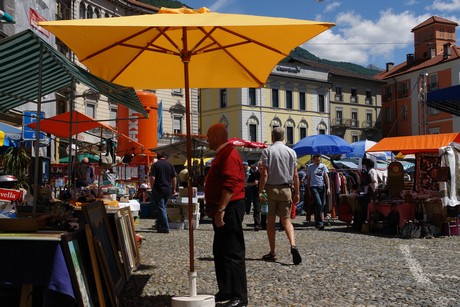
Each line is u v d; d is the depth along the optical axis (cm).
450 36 6875
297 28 433
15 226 393
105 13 4300
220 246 505
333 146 1656
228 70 620
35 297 390
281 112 6116
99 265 425
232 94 5944
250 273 667
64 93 2580
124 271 571
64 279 353
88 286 398
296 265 725
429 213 1160
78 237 412
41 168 739
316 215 1305
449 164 1123
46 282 352
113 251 522
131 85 629
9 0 1698
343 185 1703
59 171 1986
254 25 396
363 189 1293
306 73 6359
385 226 1177
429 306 498
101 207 510
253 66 600
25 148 1337
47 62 600
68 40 476
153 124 1953
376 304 506
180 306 480
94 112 4009
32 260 354
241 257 502
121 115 1933
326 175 1327
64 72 701
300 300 523
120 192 1347
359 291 562
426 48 6888
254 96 5953
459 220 1161
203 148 1764
